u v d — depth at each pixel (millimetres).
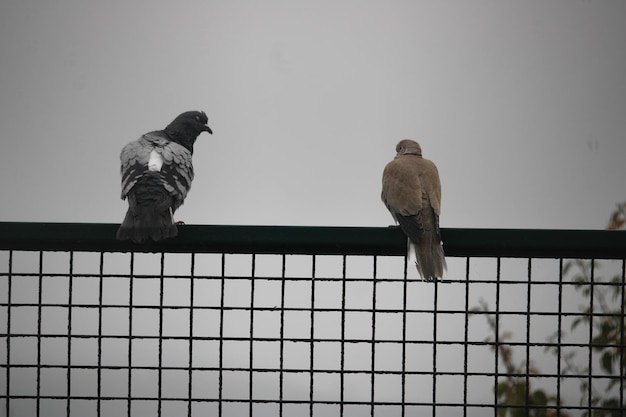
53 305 5938
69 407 5898
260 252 5926
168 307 5957
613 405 10523
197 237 5910
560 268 5867
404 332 5969
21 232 5883
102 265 5961
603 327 10672
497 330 5918
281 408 5926
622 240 5777
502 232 5859
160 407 5898
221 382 5945
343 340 5941
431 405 5934
